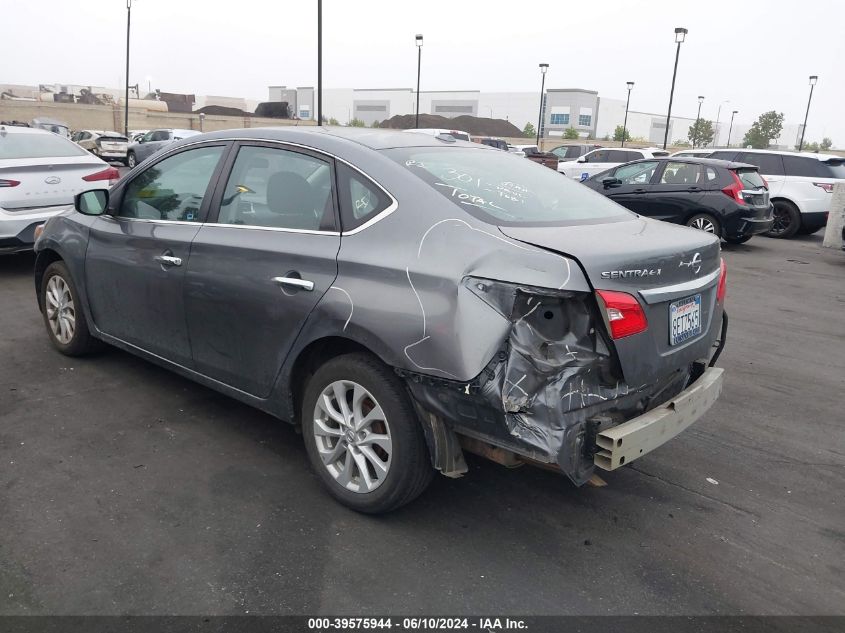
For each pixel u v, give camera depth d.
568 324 2.68
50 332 5.17
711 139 81.06
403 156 3.31
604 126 101.31
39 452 3.69
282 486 3.43
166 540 2.95
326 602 2.61
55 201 7.54
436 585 2.73
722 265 3.47
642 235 3.10
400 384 2.93
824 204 13.74
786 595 2.77
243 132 3.79
